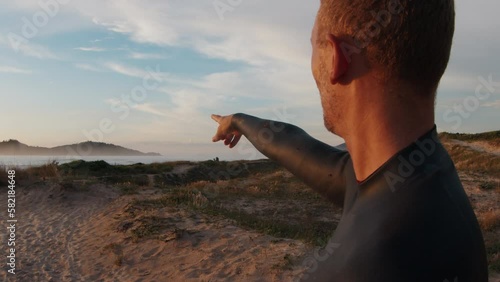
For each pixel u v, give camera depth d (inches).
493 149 1021.2
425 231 21.0
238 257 269.4
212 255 276.5
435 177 22.8
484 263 23.0
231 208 456.8
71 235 347.6
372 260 20.8
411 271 20.2
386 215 21.9
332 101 25.9
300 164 38.8
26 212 420.8
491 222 372.5
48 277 263.1
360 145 24.9
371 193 23.6
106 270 275.4
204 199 436.1
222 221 352.5
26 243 327.6
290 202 500.7
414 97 23.6
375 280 20.4
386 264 20.5
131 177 791.7
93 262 288.2
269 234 316.2
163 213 375.6
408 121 23.7
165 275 260.5
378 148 24.0
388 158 23.6
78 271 275.0
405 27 22.8
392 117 23.7
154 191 508.4
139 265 279.0
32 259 292.7
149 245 304.0
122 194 482.9
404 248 20.7
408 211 21.7
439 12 23.3
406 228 21.2
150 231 327.6
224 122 48.9
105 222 372.2
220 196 520.4
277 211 461.4
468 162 932.6
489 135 1127.0
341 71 24.4
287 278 227.3
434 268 20.3
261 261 256.7
